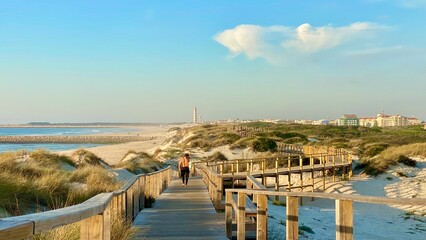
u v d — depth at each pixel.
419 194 26.66
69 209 3.51
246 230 9.07
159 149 65.69
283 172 28.94
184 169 24.12
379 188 28.98
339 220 4.70
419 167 34.03
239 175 23.84
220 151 49.41
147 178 14.81
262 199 7.65
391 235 16.95
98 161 26.98
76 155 26.23
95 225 4.16
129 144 103.25
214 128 85.19
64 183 11.57
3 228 2.37
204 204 15.24
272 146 50.84
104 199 4.54
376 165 33.81
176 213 12.88
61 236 5.59
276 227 12.59
